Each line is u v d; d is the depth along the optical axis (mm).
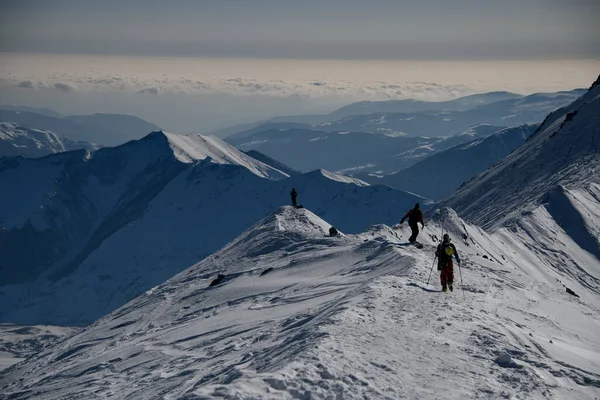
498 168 154125
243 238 64625
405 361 14602
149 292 59625
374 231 52812
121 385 24859
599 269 81250
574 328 25781
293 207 70188
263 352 18172
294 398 11273
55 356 44375
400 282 25109
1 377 46594
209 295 43219
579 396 14711
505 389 13828
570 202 92812
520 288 32438
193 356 25719
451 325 18656
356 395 11781
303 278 38219
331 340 15094
